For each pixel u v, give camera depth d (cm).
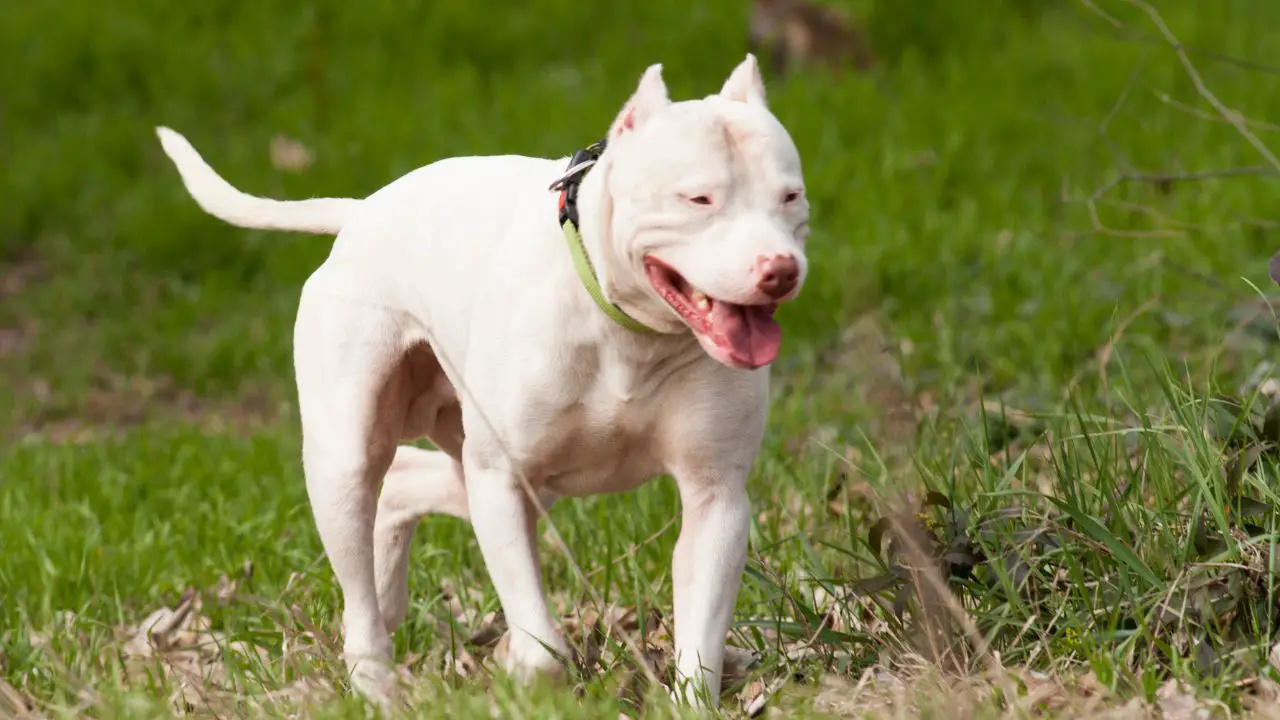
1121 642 702
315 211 841
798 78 2314
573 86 2456
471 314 727
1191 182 1772
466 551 1005
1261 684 645
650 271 624
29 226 2206
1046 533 747
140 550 1048
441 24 2686
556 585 944
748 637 802
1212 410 769
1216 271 1499
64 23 2727
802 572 862
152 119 2489
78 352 1816
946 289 1556
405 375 795
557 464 715
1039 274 1554
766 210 609
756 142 609
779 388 1352
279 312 1875
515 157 774
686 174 605
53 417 1641
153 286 2011
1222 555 695
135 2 2812
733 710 706
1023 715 605
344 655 782
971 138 2041
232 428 1484
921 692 644
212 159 2319
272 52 2633
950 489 773
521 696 655
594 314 672
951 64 2345
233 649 815
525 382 688
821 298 1553
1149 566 714
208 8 2786
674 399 683
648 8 2708
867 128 2131
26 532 1091
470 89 2462
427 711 668
